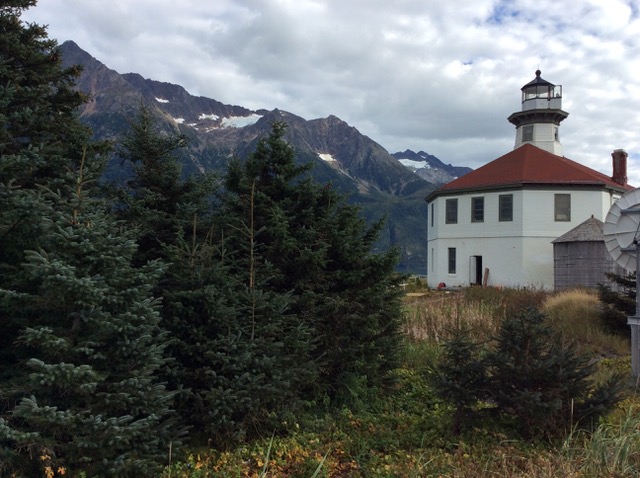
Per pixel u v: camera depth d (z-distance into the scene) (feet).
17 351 18.33
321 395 27.50
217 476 18.63
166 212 29.63
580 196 105.40
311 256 26.32
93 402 16.93
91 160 28.09
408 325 49.88
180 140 31.09
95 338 16.99
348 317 27.94
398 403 29.07
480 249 112.37
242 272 25.39
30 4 31.04
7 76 27.63
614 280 55.16
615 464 18.80
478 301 69.92
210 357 20.75
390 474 19.03
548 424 21.40
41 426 15.74
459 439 22.07
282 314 25.12
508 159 118.21
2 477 15.12
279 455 20.67
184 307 21.76
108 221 21.44
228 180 29.76
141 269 18.93
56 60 32.19
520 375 21.74
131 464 16.49
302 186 28.84
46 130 29.01
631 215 43.14
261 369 21.66
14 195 19.47
